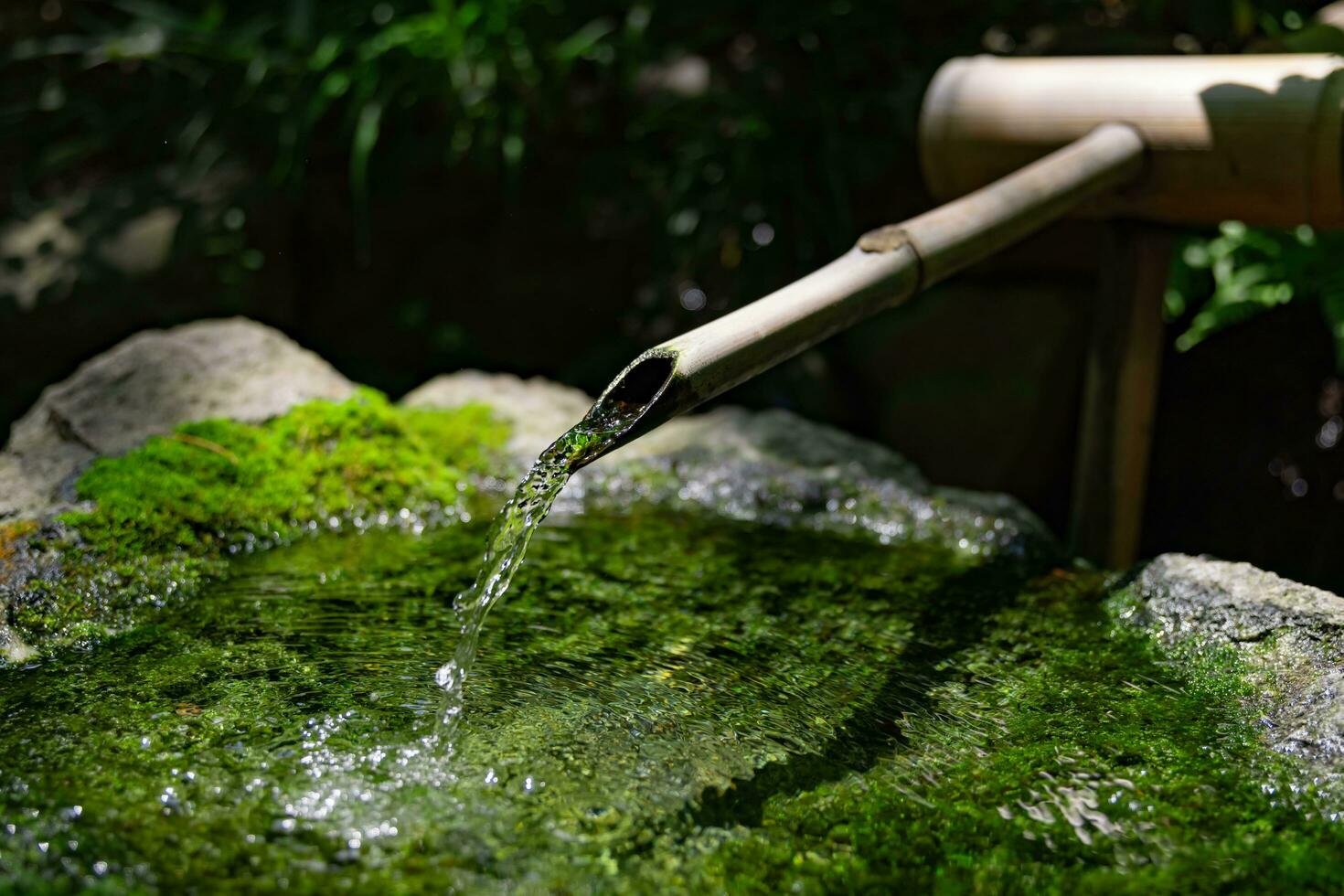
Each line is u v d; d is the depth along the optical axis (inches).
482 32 69.3
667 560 49.5
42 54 69.9
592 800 40.8
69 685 43.2
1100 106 53.6
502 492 52.6
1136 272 55.0
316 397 52.9
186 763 41.1
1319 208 51.0
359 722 42.3
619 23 70.4
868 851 38.9
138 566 46.9
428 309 68.9
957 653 45.6
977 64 56.5
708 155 67.6
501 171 68.1
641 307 68.0
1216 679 44.3
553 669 44.4
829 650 45.6
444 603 46.8
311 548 49.3
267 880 36.0
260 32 70.6
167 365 53.2
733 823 40.3
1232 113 51.5
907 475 53.9
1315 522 62.6
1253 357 64.1
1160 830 40.3
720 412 56.4
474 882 36.4
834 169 66.8
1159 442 64.6
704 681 44.3
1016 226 49.4
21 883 35.2
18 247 66.7
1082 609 47.6
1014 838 39.8
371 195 68.4
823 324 44.4
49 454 50.5
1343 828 40.4
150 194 67.6
